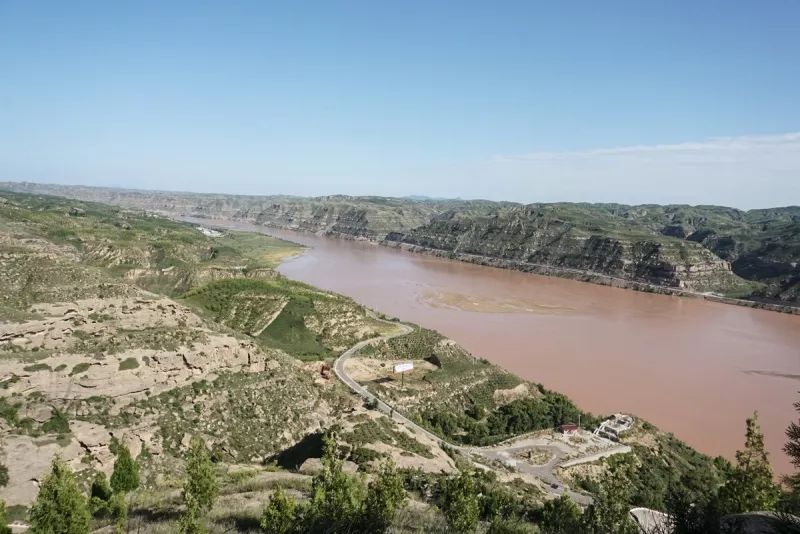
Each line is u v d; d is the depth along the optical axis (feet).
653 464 266.16
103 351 201.46
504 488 197.67
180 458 190.19
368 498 102.01
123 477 148.25
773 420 324.60
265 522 96.37
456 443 279.49
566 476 247.50
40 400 174.60
